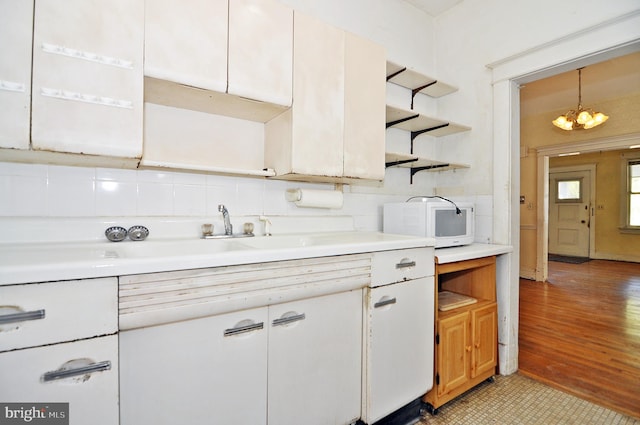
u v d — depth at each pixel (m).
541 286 4.07
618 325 2.69
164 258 0.83
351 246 1.21
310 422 1.15
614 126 3.83
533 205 4.48
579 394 1.69
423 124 2.13
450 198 2.33
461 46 2.28
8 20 0.86
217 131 1.49
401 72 2.03
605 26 1.58
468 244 1.95
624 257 5.81
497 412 1.54
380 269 1.32
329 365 1.20
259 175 1.52
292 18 1.40
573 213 6.46
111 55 1.00
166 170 1.37
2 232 1.06
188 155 1.42
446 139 2.38
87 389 0.74
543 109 4.31
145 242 1.22
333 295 1.21
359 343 1.29
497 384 1.80
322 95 1.48
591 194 6.20
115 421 0.78
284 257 1.03
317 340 1.17
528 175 4.57
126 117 1.02
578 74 3.18
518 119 2.07
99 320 0.75
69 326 0.72
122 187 1.28
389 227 1.97
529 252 4.51
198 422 0.92
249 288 0.98
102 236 1.22
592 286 4.05
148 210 1.33
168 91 1.20
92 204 1.22
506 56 1.98
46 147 0.91
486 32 2.12
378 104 1.69
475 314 1.70
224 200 1.52
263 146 1.63
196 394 0.92
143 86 1.05
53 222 1.13
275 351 1.06
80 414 0.74
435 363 1.53
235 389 0.98
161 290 0.83
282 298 1.04
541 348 2.26
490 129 2.09
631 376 1.86
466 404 1.61
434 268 1.54
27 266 0.68
